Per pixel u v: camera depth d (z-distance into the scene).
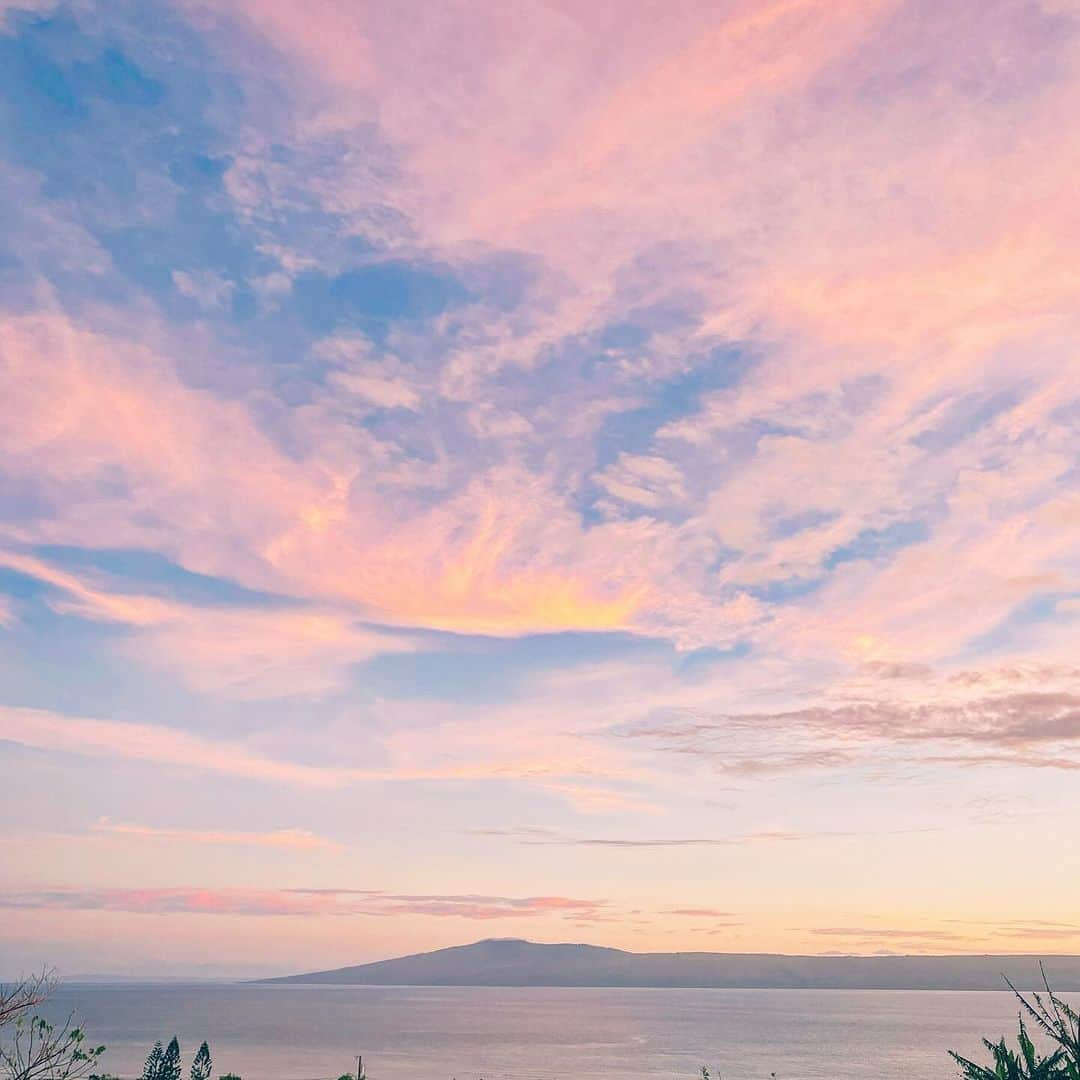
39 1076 10.56
